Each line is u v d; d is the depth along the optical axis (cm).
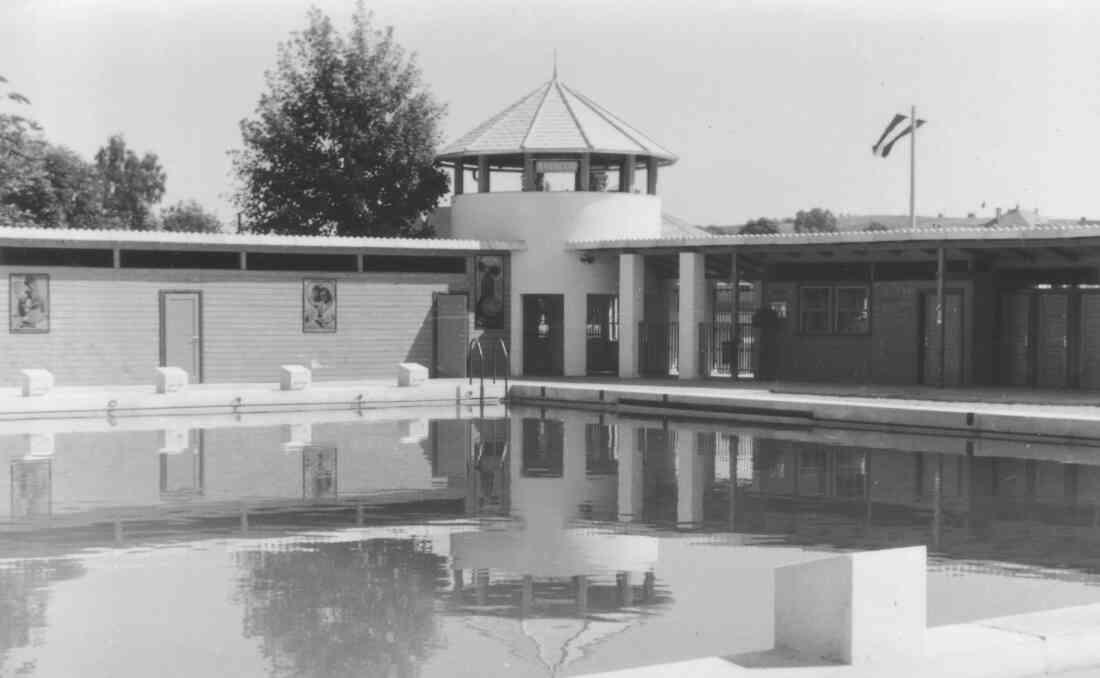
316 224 4312
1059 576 1120
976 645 738
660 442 2150
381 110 4328
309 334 3319
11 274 2972
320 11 4338
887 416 2319
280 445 2092
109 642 941
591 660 899
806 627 733
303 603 1048
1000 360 3047
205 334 3194
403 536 1312
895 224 8375
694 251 3253
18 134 4638
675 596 1070
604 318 3691
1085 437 2064
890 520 1398
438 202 4428
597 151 3625
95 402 2600
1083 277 2955
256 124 4366
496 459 1919
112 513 1429
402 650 922
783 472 1772
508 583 1113
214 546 1257
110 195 9056
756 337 3294
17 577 1127
